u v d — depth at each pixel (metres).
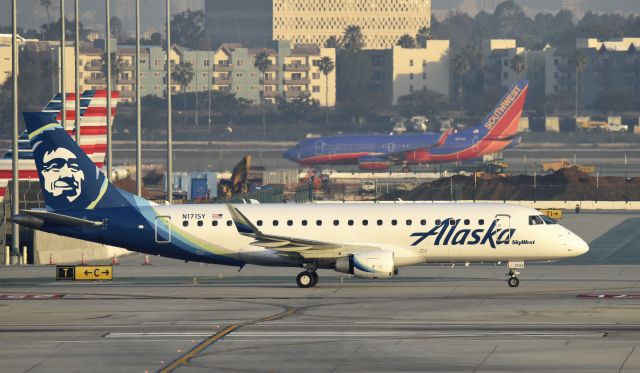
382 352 185.00
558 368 170.75
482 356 180.50
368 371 170.38
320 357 181.50
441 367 172.62
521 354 181.62
